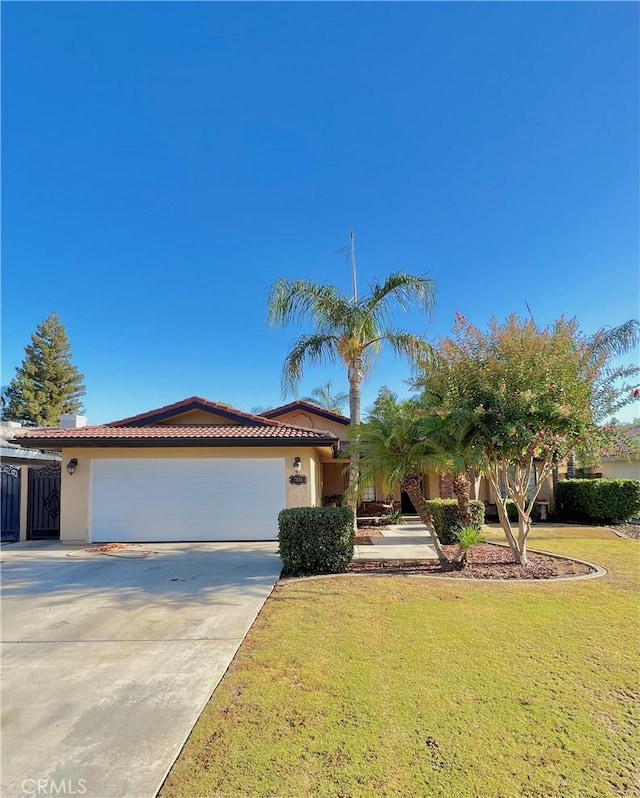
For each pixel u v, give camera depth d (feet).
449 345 32.89
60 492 48.19
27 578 29.60
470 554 36.63
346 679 14.51
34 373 154.61
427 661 15.76
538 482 33.17
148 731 11.84
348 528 31.07
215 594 25.16
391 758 10.58
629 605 22.11
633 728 11.73
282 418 71.20
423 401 33.96
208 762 10.56
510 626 19.16
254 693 13.73
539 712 12.48
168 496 45.55
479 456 30.55
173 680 14.71
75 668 15.74
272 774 10.11
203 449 46.06
